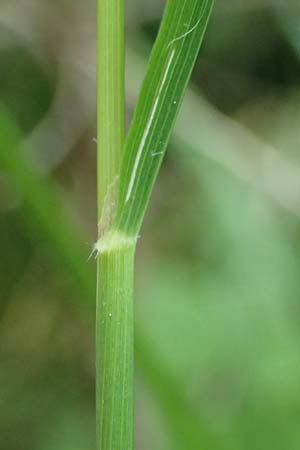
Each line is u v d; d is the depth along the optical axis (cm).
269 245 31
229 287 30
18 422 31
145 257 34
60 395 32
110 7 15
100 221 15
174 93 15
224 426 26
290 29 33
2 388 32
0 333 33
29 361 33
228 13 34
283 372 27
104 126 15
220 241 32
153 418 26
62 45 34
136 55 33
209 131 33
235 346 28
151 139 15
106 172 15
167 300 29
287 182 32
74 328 33
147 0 33
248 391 27
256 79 35
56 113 35
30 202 17
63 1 34
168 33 15
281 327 29
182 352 28
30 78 35
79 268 17
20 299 33
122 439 15
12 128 17
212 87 35
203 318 29
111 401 15
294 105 34
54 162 34
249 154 33
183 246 33
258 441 26
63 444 30
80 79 35
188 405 19
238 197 32
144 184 15
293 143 34
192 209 33
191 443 19
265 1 33
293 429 26
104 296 15
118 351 15
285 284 30
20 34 34
